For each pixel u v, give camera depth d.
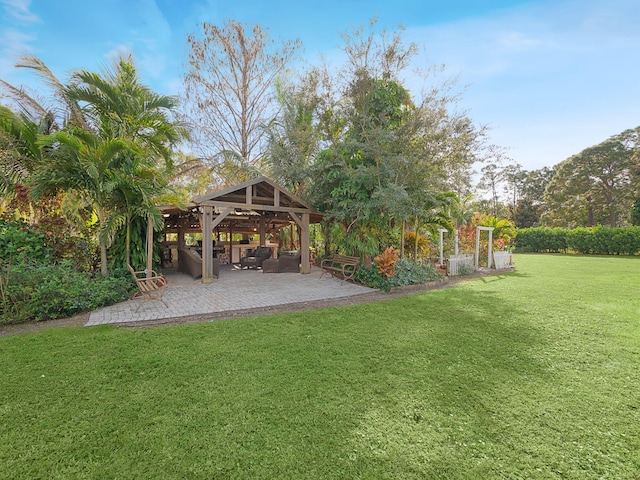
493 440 2.38
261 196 10.73
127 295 7.03
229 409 2.77
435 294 7.91
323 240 14.80
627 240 21.25
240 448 2.29
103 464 2.13
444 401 2.92
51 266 6.39
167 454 2.22
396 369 3.58
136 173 7.88
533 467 2.12
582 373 3.50
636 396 3.02
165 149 9.23
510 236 16.12
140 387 3.13
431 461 2.17
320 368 3.59
